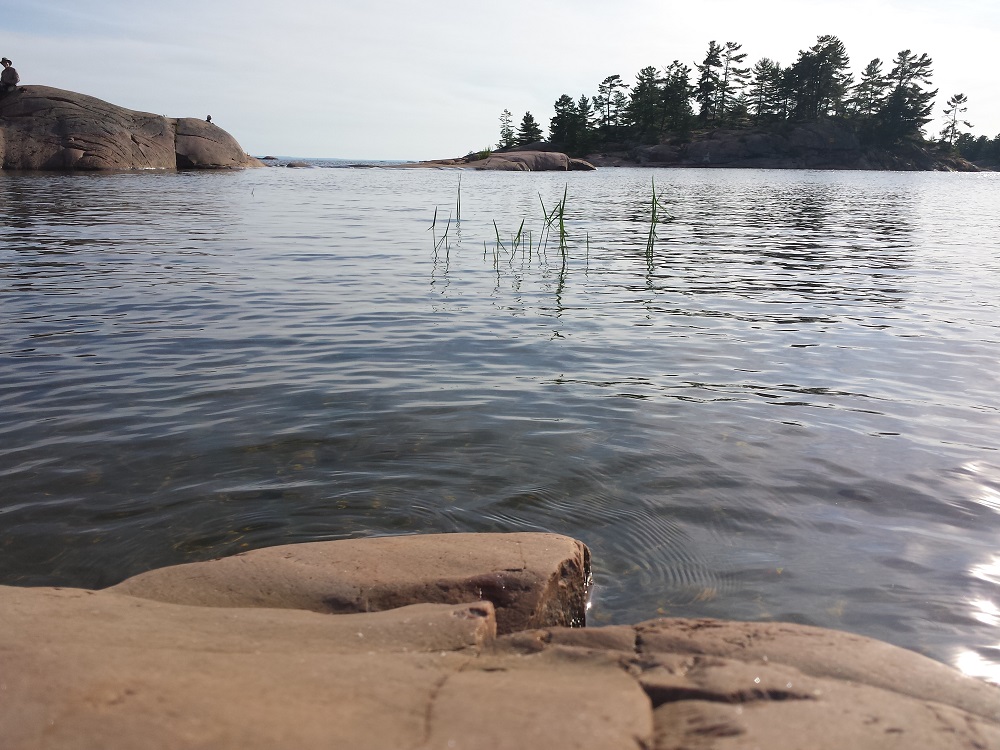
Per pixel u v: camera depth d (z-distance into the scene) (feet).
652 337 24.81
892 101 356.59
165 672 6.25
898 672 7.22
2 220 52.75
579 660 7.32
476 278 35.24
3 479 13.66
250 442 15.52
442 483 13.91
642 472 14.56
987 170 444.14
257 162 178.09
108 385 18.79
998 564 11.52
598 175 198.18
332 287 32.04
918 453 15.64
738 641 7.79
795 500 13.55
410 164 256.32
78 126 132.57
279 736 5.33
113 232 48.19
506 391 19.03
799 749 5.63
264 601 9.18
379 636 7.74
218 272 34.81
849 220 73.36
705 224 65.82
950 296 32.71
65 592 8.70
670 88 331.98
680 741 5.76
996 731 6.03
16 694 5.69
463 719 5.74
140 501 13.00
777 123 337.93
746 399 18.85
